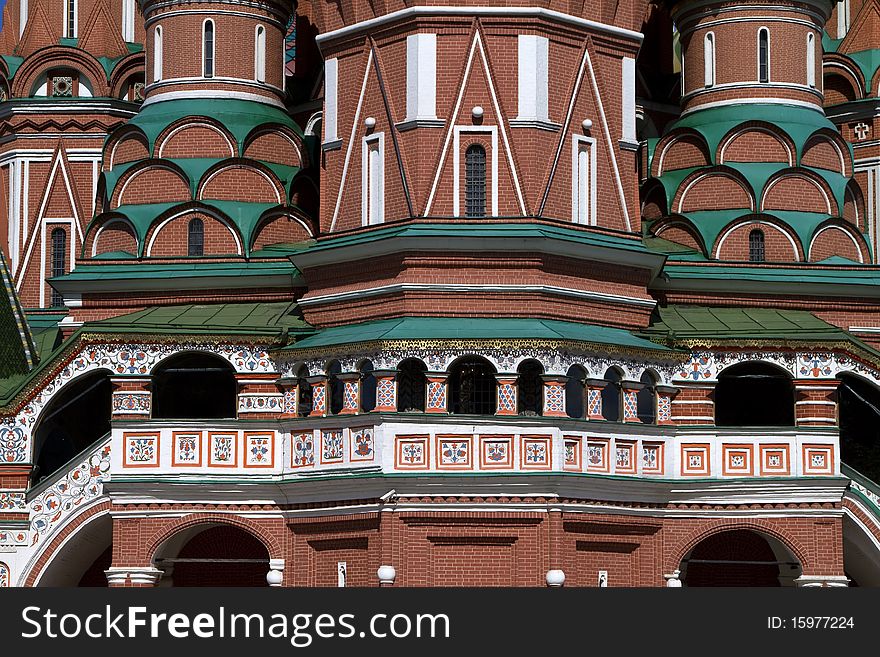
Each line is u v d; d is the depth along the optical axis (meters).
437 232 71.38
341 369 70.38
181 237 80.44
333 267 73.94
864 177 88.88
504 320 70.88
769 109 82.44
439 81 72.75
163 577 72.75
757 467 72.12
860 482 73.31
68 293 79.81
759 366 79.25
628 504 70.94
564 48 73.75
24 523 73.94
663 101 90.19
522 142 72.31
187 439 71.94
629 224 74.88
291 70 99.62
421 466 68.44
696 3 84.00
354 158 74.56
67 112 92.00
